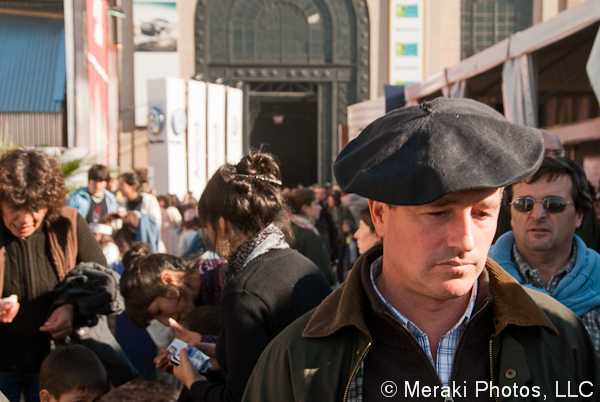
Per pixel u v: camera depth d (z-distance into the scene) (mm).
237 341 1500
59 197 2201
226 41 20156
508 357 987
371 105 10930
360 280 1065
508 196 1781
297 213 4473
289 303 1556
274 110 26219
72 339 2416
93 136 10641
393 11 20172
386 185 839
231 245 1720
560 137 7441
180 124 16219
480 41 20344
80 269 2316
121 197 7402
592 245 2379
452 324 1030
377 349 1023
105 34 13203
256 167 1744
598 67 4258
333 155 20422
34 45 15984
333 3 20188
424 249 878
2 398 1841
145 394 3729
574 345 1068
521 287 1030
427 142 842
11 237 2223
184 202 12930
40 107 14867
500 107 9516
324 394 1015
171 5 19719
